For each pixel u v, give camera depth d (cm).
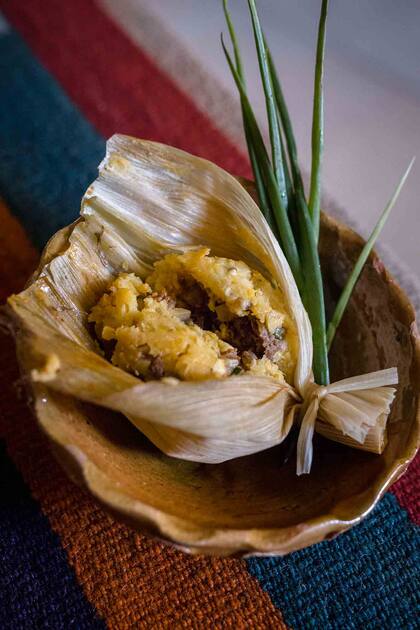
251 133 41
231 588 38
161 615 38
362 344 40
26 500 41
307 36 65
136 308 38
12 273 48
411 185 55
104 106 57
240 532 33
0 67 59
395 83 62
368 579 39
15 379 44
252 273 40
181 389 35
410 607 38
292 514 35
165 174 41
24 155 54
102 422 37
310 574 39
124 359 37
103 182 41
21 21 62
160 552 39
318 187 41
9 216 51
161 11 66
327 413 38
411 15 66
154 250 41
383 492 35
